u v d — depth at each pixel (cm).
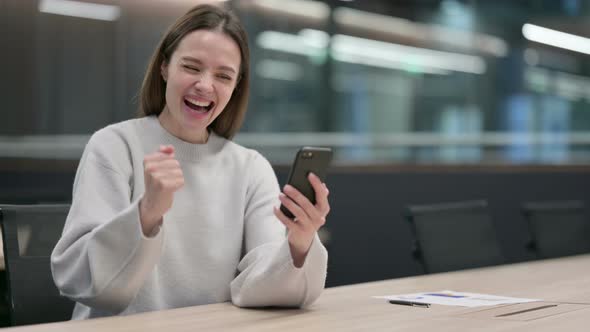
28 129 494
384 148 631
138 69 526
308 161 143
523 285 194
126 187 160
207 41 162
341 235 420
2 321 313
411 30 710
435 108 717
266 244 169
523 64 737
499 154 632
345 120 680
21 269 168
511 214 468
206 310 149
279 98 648
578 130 730
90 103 517
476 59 730
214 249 169
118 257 138
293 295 151
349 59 684
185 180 170
